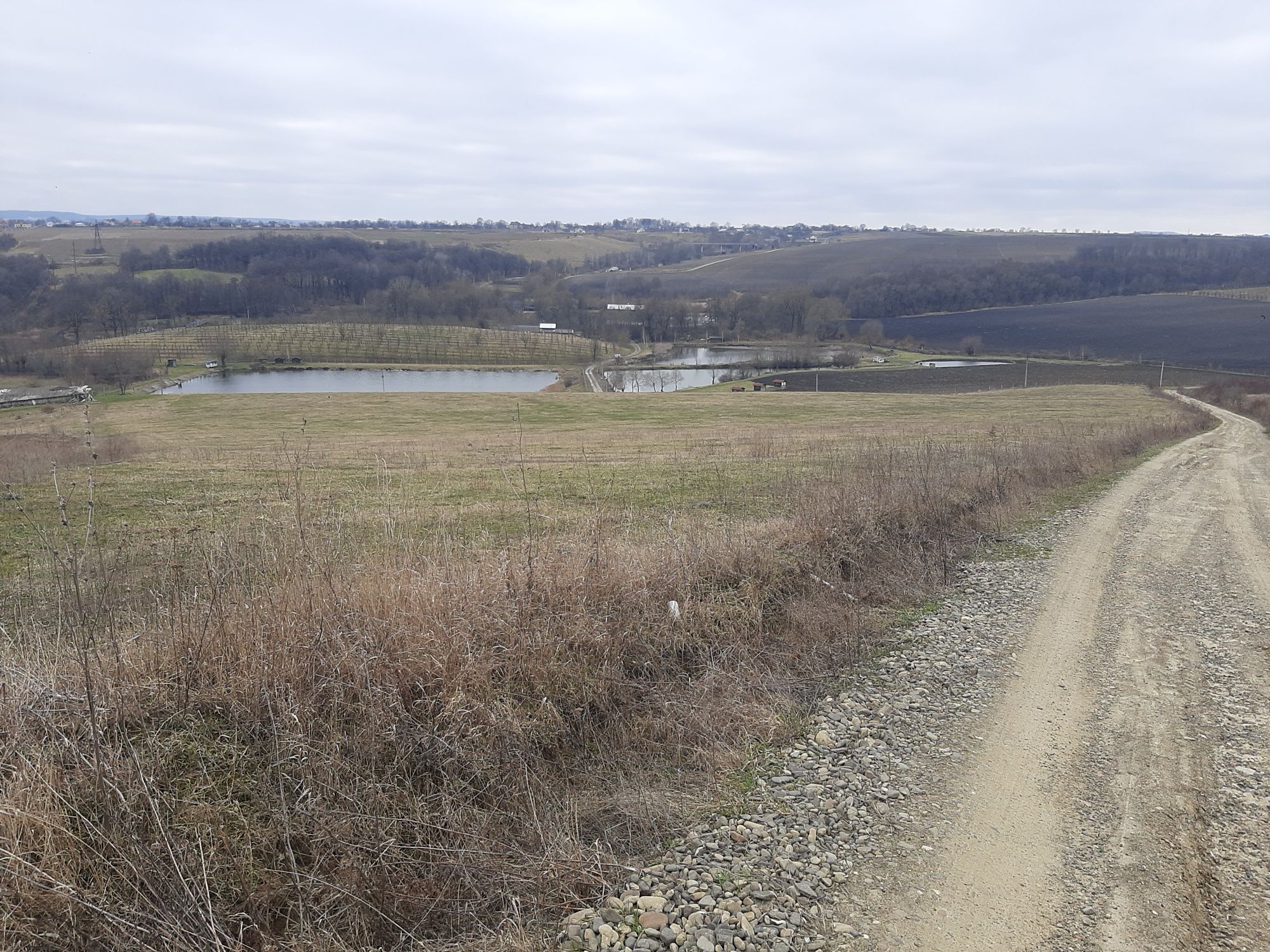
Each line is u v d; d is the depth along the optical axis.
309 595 6.41
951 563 12.22
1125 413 59.47
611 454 29.34
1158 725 6.96
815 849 5.20
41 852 4.19
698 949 4.28
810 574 10.00
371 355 128.12
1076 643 9.09
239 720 5.36
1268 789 5.86
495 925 4.56
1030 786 6.00
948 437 34.69
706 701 6.96
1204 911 4.57
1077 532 15.19
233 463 24.95
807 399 78.00
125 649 5.68
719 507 14.94
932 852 5.19
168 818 4.60
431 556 8.13
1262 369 95.25
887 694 7.64
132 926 3.96
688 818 5.56
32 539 11.99
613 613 7.63
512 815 5.32
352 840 4.77
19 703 4.89
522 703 6.22
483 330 148.00
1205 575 12.19
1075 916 4.55
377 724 5.45
